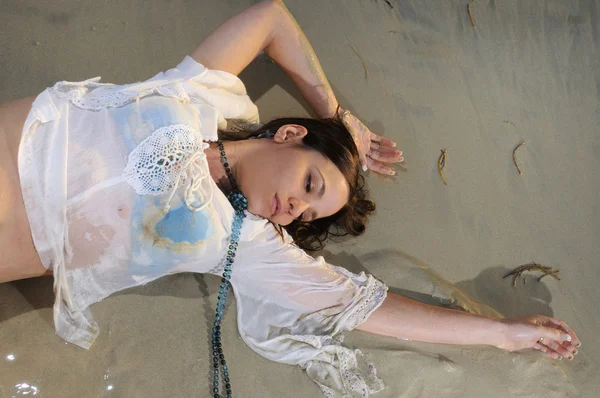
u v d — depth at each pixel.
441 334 1.97
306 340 1.95
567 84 2.83
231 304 2.04
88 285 1.79
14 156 1.60
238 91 2.07
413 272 2.28
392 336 2.02
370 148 2.41
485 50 2.82
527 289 2.39
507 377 2.09
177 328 1.97
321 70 2.32
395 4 2.80
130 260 1.74
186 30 2.53
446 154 2.58
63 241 1.64
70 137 1.64
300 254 1.92
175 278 2.05
